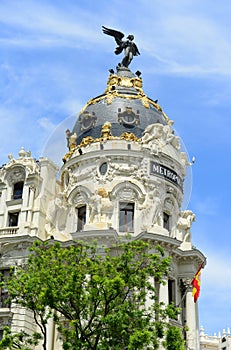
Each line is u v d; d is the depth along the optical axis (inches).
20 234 2423.7
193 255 2479.1
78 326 1630.2
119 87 2908.5
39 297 1614.2
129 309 1664.6
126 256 1715.1
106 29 3270.2
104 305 1674.5
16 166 2613.2
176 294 2431.1
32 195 2532.0
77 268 1688.0
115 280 1587.1
